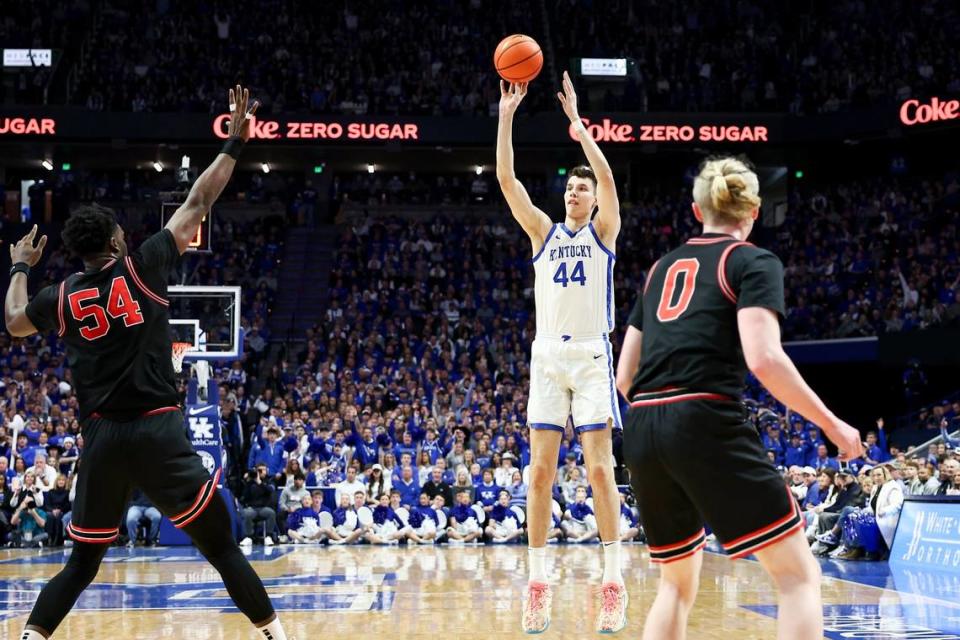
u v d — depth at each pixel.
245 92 5.16
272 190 32.38
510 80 5.97
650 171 32.31
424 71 31.28
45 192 30.64
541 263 5.79
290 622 7.02
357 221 31.28
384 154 30.61
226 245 30.11
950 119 26.12
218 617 7.27
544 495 5.57
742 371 3.62
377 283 29.23
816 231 29.53
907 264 26.88
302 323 28.34
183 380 16.28
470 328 26.59
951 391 24.92
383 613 7.52
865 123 27.53
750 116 28.48
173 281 24.27
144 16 31.83
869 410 26.70
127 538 16.78
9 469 17.77
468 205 32.59
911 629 6.61
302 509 17.45
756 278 3.52
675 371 3.61
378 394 22.12
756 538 3.46
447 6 32.84
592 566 12.13
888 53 30.41
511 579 10.33
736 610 7.67
